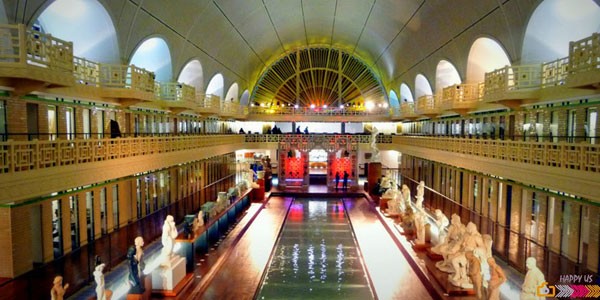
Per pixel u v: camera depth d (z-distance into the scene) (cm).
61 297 947
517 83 1720
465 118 2802
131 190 2050
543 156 1308
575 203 1448
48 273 1316
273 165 4641
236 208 2448
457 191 2633
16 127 1345
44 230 1408
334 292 1443
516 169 1466
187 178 2936
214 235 1892
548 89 1633
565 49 1809
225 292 1374
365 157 4541
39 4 1341
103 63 1870
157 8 2048
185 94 2475
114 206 1898
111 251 1570
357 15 3425
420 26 2802
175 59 2519
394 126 4891
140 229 1911
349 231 2294
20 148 1048
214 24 2769
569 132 1647
